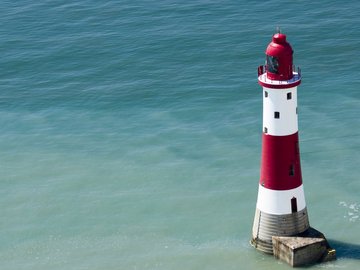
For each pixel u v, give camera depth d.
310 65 91.31
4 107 85.94
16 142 78.56
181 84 88.31
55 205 67.44
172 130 79.12
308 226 59.59
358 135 75.94
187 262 59.06
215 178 70.12
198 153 74.44
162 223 64.06
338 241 60.59
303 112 80.81
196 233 62.62
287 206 58.09
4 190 70.12
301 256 57.66
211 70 91.00
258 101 83.62
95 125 81.12
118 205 66.94
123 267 58.81
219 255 59.66
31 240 62.69
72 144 77.62
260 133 77.31
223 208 65.69
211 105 83.50
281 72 54.72
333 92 84.75
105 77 91.38
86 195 68.75
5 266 59.56
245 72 90.06
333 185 67.88
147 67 92.69
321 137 75.88
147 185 69.75
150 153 74.94
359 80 87.12
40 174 72.62
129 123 81.06
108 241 62.09
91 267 58.97
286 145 56.44
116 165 73.31
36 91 89.12
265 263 58.66
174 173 71.31
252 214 64.69
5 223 65.06
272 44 54.78
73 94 87.94
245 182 69.19
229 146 75.31
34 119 83.00
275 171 57.16
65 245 61.91
